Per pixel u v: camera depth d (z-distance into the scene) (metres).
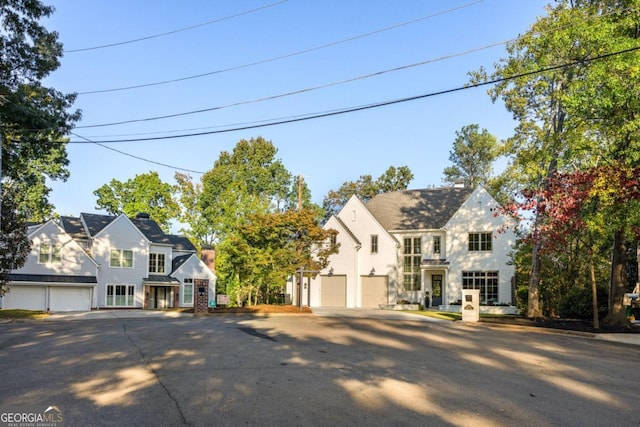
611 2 20.92
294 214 28.22
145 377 9.14
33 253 35.56
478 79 25.95
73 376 9.20
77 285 36.31
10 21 21.75
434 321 23.72
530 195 21.31
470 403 7.87
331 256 38.62
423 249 38.09
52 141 23.86
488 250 35.28
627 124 18.55
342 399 7.86
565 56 21.95
